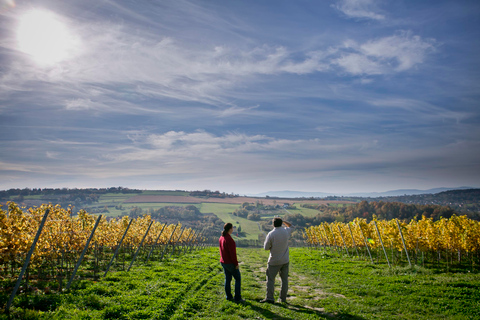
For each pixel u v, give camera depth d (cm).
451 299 986
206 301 980
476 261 2242
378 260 2358
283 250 974
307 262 2208
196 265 1750
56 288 1047
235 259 967
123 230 2162
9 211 1223
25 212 1395
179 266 1691
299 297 1087
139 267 1609
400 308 912
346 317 827
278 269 987
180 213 12756
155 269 1503
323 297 1109
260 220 13388
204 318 796
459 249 2086
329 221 11000
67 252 1422
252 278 1512
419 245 2192
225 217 13662
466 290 1063
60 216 1494
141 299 908
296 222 11662
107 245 1875
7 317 686
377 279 1398
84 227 1766
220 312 853
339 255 2752
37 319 690
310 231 4919
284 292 980
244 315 819
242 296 1058
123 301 883
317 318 799
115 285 1077
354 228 2986
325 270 1788
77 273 1354
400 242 2245
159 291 1020
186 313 832
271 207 15738
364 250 2880
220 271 1645
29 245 1013
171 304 890
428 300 984
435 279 1288
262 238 10319
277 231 976
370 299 1034
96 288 984
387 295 1086
